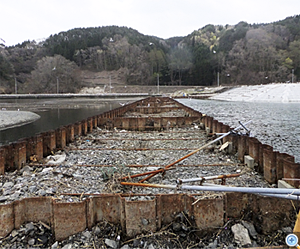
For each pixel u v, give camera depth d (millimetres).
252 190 3736
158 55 132375
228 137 8992
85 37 168750
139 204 4230
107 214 4457
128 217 4227
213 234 4305
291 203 4328
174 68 125875
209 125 12523
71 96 84688
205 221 4355
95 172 6754
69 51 142625
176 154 8836
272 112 26719
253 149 7188
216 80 119688
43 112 34656
